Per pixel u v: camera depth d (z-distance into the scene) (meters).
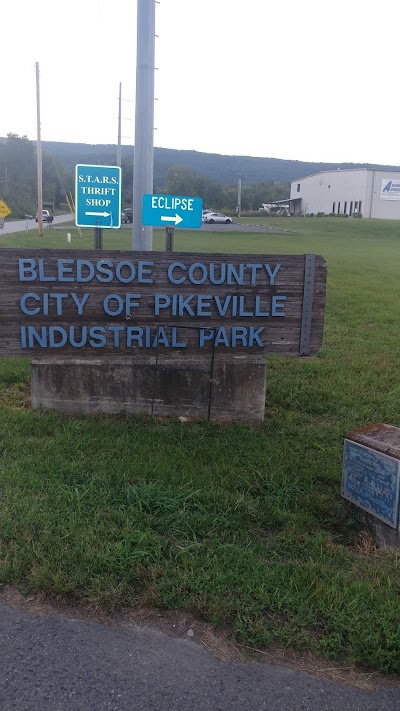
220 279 6.46
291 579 3.66
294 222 59.62
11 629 3.21
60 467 5.00
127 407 6.58
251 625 3.27
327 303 13.84
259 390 6.68
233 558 3.85
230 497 4.71
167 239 7.05
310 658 3.14
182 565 3.73
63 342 6.36
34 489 4.59
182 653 3.11
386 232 50.81
